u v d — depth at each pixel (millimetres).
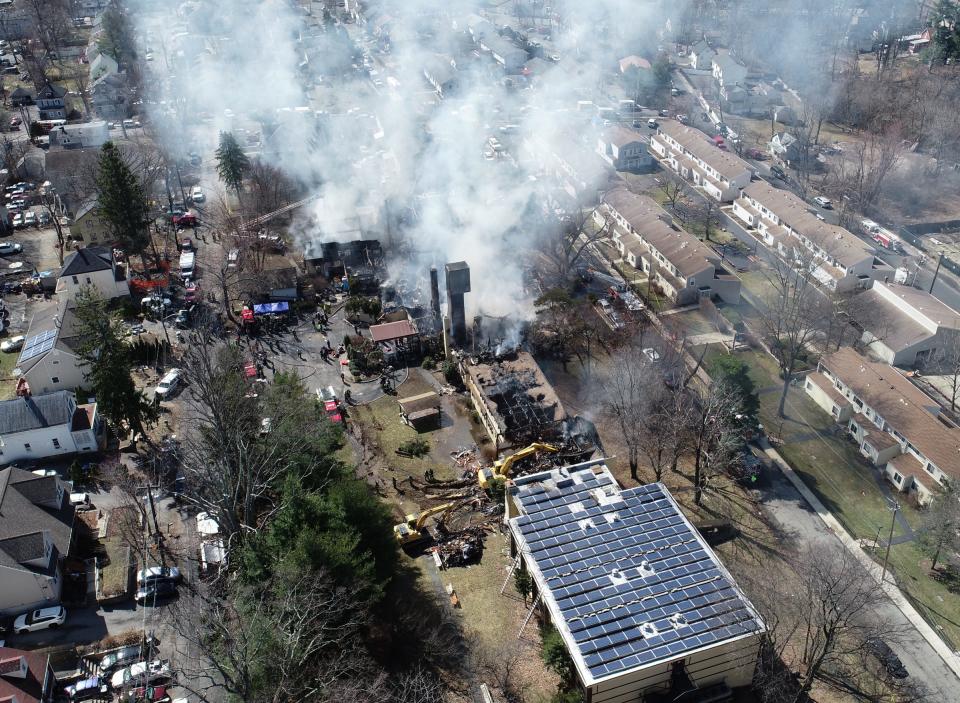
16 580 52438
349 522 52281
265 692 42031
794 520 63469
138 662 50031
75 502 62875
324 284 95500
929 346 81750
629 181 128375
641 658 45094
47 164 116562
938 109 138125
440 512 62938
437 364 81688
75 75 175000
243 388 65438
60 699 48406
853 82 156375
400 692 48281
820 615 49875
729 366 68375
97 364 65500
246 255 97312
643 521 54812
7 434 65688
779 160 136250
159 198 118562
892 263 102688
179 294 94375
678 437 66750
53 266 99250
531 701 48750
